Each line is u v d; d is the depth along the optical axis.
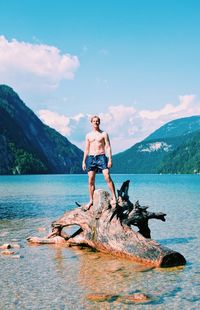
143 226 16.78
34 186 100.31
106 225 16.03
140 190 77.88
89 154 16.70
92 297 10.55
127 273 13.05
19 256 15.63
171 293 10.92
